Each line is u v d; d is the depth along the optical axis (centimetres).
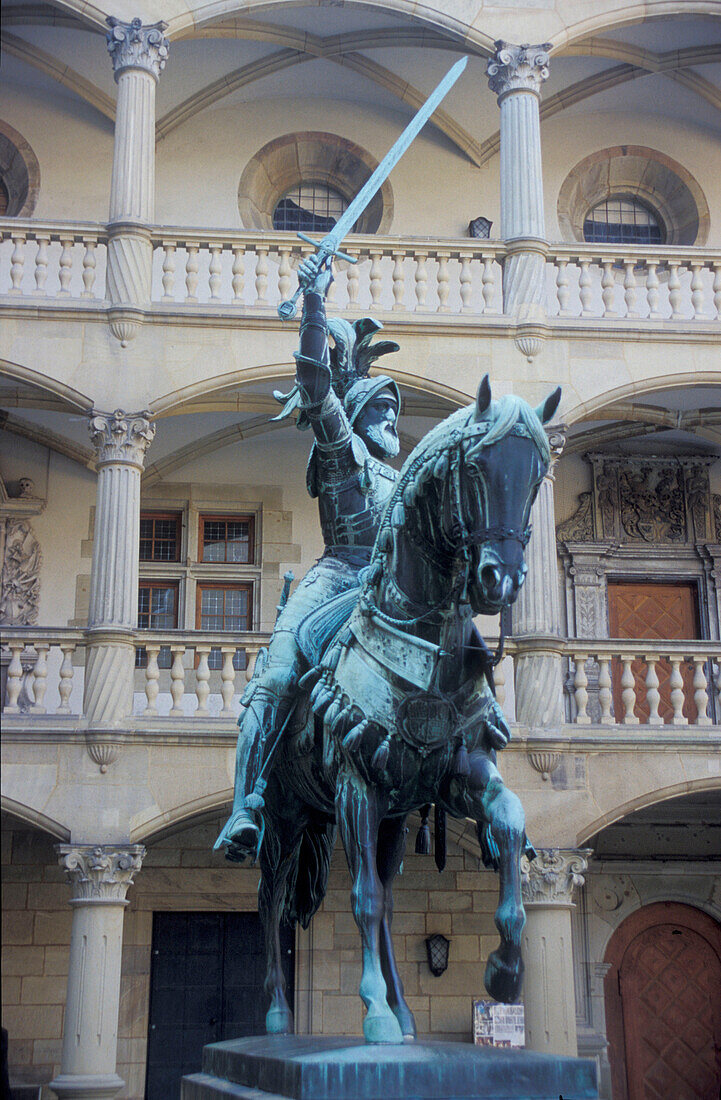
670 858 1894
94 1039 1394
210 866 1834
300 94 2155
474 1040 1762
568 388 1641
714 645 1585
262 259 1670
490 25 1772
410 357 1636
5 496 1953
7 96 2081
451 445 506
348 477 655
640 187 2214
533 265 1675
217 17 1761
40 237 1647
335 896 1820
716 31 2027
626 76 2128
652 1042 1848
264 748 630
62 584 1948
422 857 1858
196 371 1606
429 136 2161
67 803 1460
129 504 1556
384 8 1772
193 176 2105
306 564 2030
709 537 2088
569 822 1495
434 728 541
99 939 1426
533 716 1520
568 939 1465
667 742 1528
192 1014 1794
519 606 1561
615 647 1576
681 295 1869
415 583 544
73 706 1889
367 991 530
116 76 1705
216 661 1977
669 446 2116
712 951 1894
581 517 2075
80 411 1605
